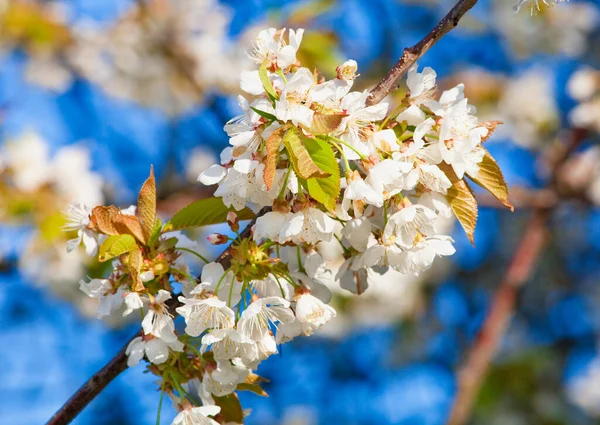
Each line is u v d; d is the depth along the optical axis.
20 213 7.11
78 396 3.35
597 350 9.95
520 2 3.29
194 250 3.48
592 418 8.95
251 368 3.21
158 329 3.04
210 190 8.02
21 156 7.19
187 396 3.28
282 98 2.75
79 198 7.21
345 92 2.96
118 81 9.14
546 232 8.88
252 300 3.01
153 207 3.17
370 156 2.92
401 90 7.06
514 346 9.46
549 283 10.45
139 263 3.05
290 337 3.13
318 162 2.78
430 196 3.13
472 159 3.09
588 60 11.29
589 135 9.38
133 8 9.05
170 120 9.38
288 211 2.92
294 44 3.07
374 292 8.94
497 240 10.37
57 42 8.88
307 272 3.21
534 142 10.11
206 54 8.86
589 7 11.05
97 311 3.19
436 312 9.82
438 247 3.09
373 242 3.21
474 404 8.64
